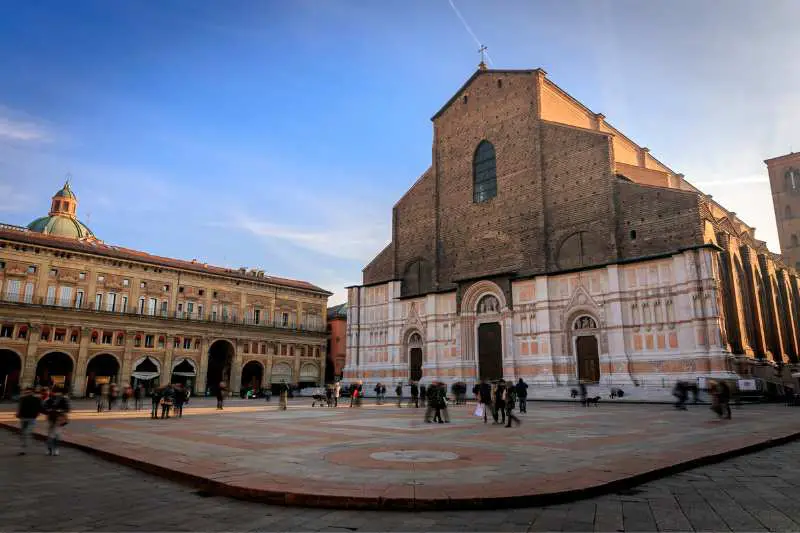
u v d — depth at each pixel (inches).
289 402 2206.0
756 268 2159.2
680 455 569.9
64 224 3476.9
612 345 1850.4
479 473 478.9
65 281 2620.6
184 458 572.7
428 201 2637.8
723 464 565.9
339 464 528.4
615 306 1860.2
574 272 1998.0
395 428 895.1
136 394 1654.8
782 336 2500.0
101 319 2687.0
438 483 436.1
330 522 359.3
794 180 4069.9
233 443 698.2
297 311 3535.9
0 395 2524.6
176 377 3006.9
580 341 1974.7
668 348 1740.9
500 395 991.0
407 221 2709.2
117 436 798.5
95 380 2768.2
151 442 718.5
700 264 1702.8
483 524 349.4
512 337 2132.1
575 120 2536.9
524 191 2246.6
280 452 612.1
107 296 2746.1
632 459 544.1
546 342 2020.2
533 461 540.7
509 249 2251.5
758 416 1104.8
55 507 404.5
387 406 1721.2
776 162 4160.9
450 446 655.8
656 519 356.8
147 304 2874.0
